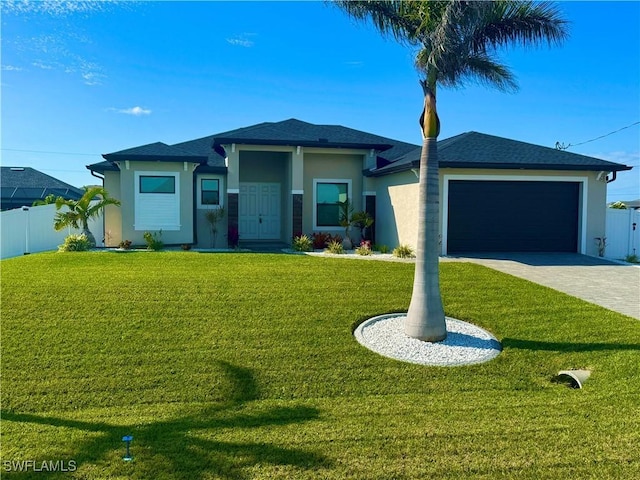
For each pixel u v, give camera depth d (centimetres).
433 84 802
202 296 973
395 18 873
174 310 888
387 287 1096
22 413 551
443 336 816
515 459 451
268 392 622
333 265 1344
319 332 817
